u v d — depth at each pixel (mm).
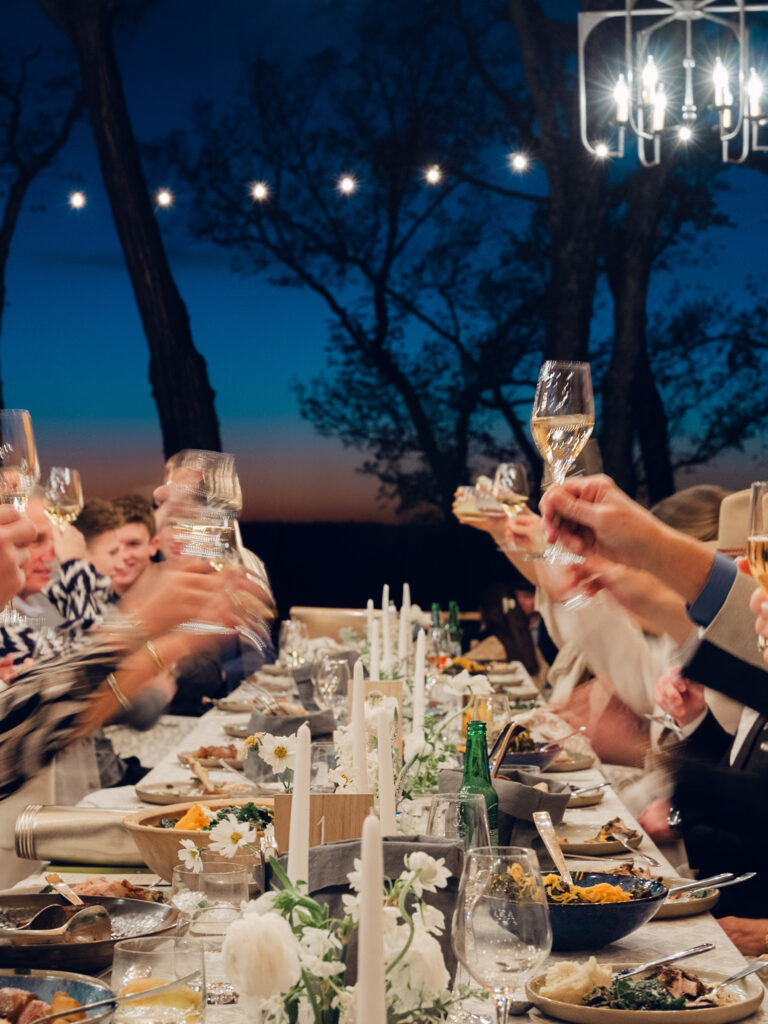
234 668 5117
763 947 2213
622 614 3629
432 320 14242
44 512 3953
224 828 1535
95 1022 1060
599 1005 1328
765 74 5605
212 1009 1282
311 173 14211
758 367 13594
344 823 1348
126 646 1670
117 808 2164
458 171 14070
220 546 1728
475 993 1130
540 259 14055
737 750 2924
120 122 11484
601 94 11062
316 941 911
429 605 14250
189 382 11703
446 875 947
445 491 14227
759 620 1331
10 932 1371
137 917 1480
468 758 1737
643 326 11812
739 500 3082
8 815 2240
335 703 2814
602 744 3658
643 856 2084
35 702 1654
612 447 11812
